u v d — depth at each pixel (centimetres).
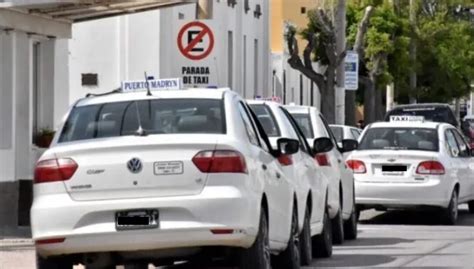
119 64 7619
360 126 14438
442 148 5772
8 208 5150
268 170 3175
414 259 4209
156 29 7575
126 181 2867
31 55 5409
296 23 14850
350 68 9256
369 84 12950
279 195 3303
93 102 3170
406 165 5634
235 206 2858
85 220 2875
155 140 2883
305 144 4244
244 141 3017
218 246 2916
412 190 5609
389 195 5622
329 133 5194
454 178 5759
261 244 3017
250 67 10762
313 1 14375
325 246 4256
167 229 2847
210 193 2856
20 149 5278
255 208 2936
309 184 3925
